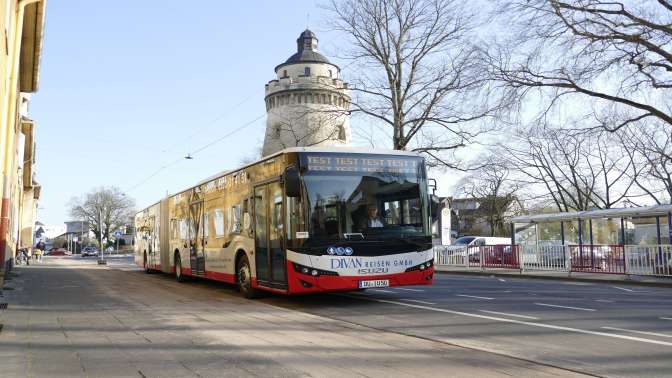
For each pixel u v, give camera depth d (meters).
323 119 32.41
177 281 19.56
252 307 11.13
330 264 10.41
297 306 11.49
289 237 10.71
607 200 41.44
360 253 10.66
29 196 57.16
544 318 9.20
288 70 58.97
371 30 29.06
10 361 6.03
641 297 13.05
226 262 14.24
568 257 22.09
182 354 6.41
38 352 6.53
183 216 18.97
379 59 29.44
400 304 11.52
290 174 10.30
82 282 19.22
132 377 5.31
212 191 15.73
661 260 18.52
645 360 6.00
